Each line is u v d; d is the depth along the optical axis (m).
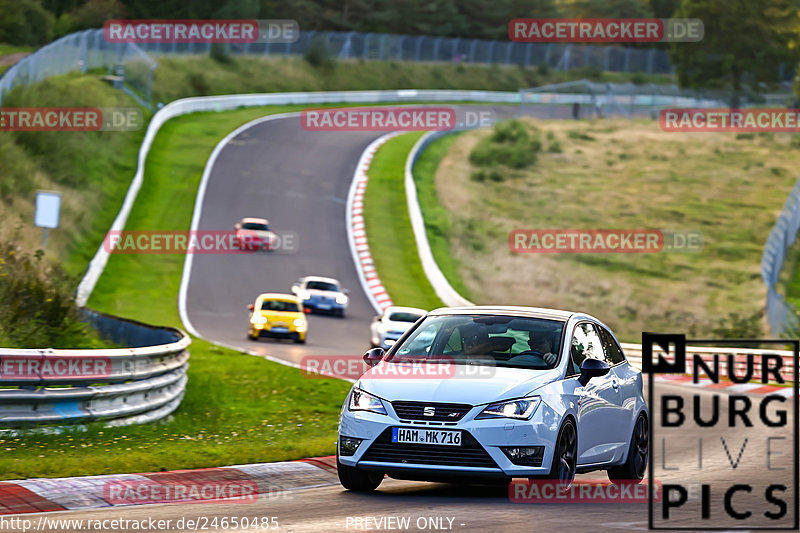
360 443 34.97
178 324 126.88
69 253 146.62
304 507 33.34
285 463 43.94
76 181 172.88
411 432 34.22
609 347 42.47
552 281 178.75
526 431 33.84
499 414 33.97
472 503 34.25
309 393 74.75
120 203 179.25
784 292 171.12
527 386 34.88
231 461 43.81
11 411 46.34
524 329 38.44
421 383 35.44
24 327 68.00
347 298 154.88
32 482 36.03
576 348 38.59
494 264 186.25
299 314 118.62
